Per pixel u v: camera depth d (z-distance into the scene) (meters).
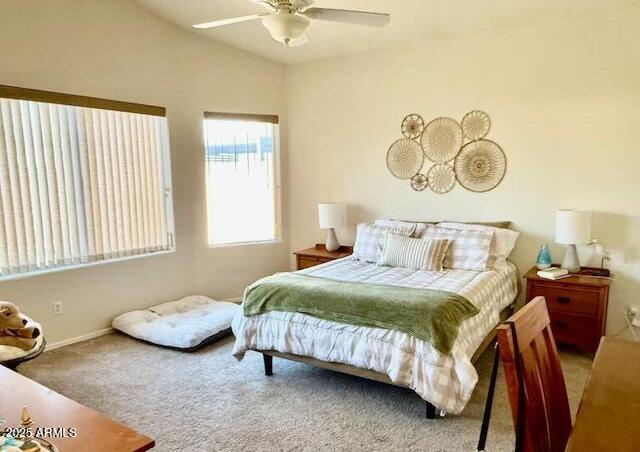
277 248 5.21
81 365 3.28
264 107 4.96
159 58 4.17
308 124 5.04
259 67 4.88
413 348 2.41
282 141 5.15
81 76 3.64
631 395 1.22
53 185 3.56
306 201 5.17
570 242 3.43
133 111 4.01
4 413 1.51
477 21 3.73
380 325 2.51
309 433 2.39
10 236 3.34
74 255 3.74
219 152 4.72
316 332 2.72
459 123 4.15
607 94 3.52
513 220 3.99
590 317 3.28
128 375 3.12
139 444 1.33
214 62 4.56
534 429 1.20
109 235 3.96
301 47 4.49
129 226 4.11
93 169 3.81
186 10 3.89
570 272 3.54
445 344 2.34
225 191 4.80
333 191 4.97
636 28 3.37
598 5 3.38
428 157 4.35
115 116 3.93
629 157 3.48
